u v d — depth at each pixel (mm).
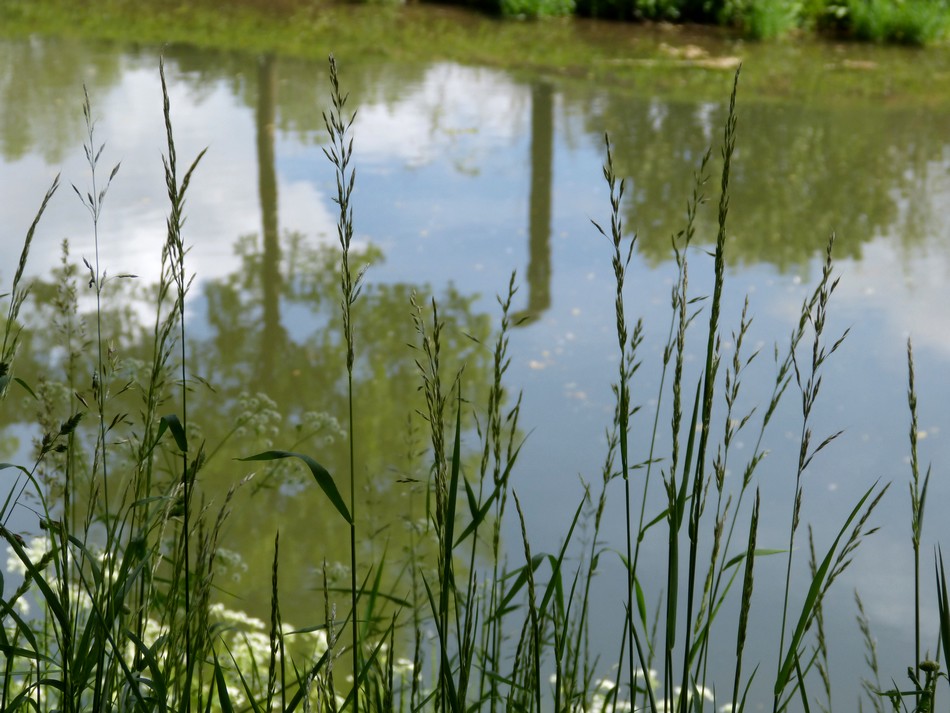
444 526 1390
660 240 9758
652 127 13391
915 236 9867
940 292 8531
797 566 5230
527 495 5590
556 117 13781
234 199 10531
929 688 1413
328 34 18484
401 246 9586
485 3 20984
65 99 13805
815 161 12164
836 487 5953
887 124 13828
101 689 1437
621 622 4582
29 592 3121
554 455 6094
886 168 11945
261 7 20375
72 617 1611
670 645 1399
